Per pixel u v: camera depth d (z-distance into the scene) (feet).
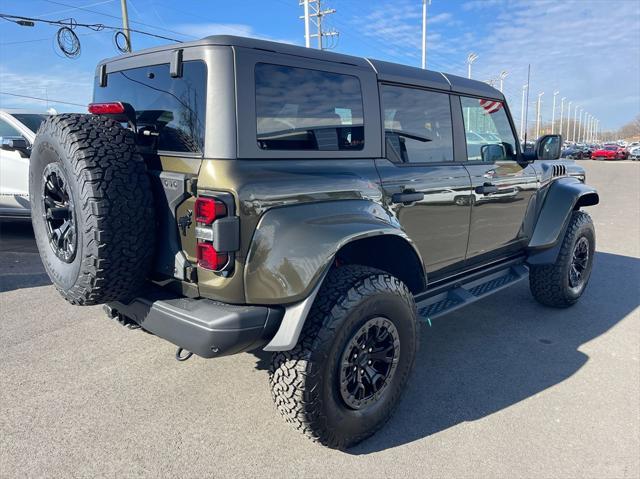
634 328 15.12
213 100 7.71
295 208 8.13
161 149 8.71
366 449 9.15
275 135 8.23
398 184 10.21
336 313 8.25
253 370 11.88
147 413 10.05
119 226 7.70
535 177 15.11
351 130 9.58
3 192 24.72
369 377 9.17
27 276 19.36
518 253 15.56
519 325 15.30
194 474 8.33
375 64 10.30
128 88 9.71
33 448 8.85
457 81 12.47
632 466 8.77
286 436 9.43
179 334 7.91
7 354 12.50
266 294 7.80
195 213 7.65
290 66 8.57
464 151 12.53
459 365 12.53
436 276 12.14
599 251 25.53
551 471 8.61
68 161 7.78
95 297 8.12
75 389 10.88
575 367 12.49
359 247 10.30
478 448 9.21
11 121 24.67
